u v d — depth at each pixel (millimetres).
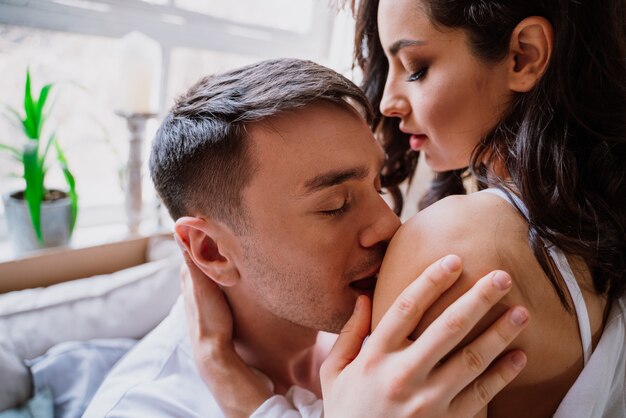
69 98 1607
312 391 947
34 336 1205
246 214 723
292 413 741
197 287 861
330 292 736
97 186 1755
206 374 819
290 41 2115
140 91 1490
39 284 1409
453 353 543
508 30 743
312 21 2164
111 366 1206
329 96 701
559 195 647
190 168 751
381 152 749
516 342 554
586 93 733
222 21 1878
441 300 548
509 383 595
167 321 1025
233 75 790
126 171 1583
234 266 785
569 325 583
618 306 627
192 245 791
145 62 1476
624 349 621
